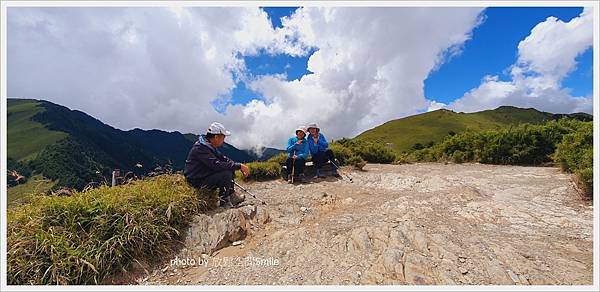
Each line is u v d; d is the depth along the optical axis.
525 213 5.27
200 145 5.52
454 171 10.64
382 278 3.42
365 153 14.47
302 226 5.30
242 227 5.01
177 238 4.43
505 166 12.33
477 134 15.46
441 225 4.77
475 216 5.23
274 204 6.46
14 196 4.33
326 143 9.17
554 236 4.37
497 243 4.08
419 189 7.75
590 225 4.73
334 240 4.45
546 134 12.90
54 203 4.15
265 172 8.97
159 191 5.01
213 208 5.51
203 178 5.62
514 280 3.25
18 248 3.51
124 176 5.65
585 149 8.73
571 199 6.14
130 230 3.97
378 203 6.41
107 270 3.63
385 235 4.33
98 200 4.30
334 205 6.46
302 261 3.97
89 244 3.75
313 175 9.44
